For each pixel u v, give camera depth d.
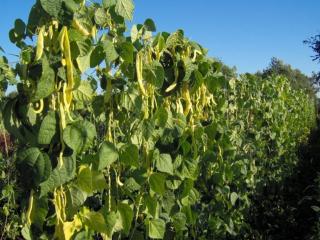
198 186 4.38
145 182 2.69
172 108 2.98
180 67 2.94
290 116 10.17
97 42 2.24
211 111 3.85
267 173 7.64
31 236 2.11
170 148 2.95
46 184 1.95
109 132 2.49
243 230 5.50
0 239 4.57
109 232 2.29
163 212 3.12
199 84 2.92
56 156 2.02
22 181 1.93
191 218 3.09
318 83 33.25
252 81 6.68
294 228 6.66
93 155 2.23
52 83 1.92
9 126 2.04
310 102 19.97
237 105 6.18
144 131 2.54
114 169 2.55
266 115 7.58
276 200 7.66
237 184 5.19
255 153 6.73
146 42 2.60
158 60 2.67
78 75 2.05
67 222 2.10
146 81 2.60
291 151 9.75
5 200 4.56
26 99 2.01
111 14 2.27
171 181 2.96
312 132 19.02
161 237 2.70
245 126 6.74
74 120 2.04
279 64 37.53
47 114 1.97
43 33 1.99
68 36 1.98
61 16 1.95
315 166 11.15
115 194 2.59
